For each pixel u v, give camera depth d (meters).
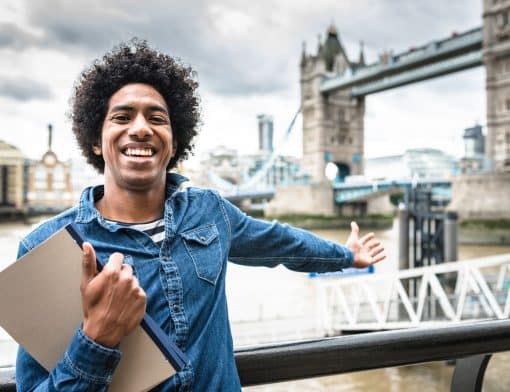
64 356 0.95
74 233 1.01
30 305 1.00
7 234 56.19
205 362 1.15
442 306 12.68
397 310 14.18
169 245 1.20
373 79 94.19
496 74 73.56
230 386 1.19
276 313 19.08
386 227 83.06
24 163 97.25
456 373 1.59
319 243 1.57
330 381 11.20
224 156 105.12
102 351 0.92
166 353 0.99
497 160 72.12
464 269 12.50
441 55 81.25
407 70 87.31
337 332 14.28
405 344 1.46
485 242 60.28
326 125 102.19
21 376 1.06
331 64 106.50
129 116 1.25
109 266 0.92
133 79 1.31
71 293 1.01
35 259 0.99
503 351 1.58
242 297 23.42
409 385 10.77
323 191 80.31
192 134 1.52
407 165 106.94
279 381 1.39
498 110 73.69
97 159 1.45
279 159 102.12
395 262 38.16
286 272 30.12
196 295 1.17
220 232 1.32
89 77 1.32
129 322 0.94
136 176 1.20
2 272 0.97
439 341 1.49
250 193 83.75
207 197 1.39
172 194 1.28
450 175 64.38
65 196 98.31
